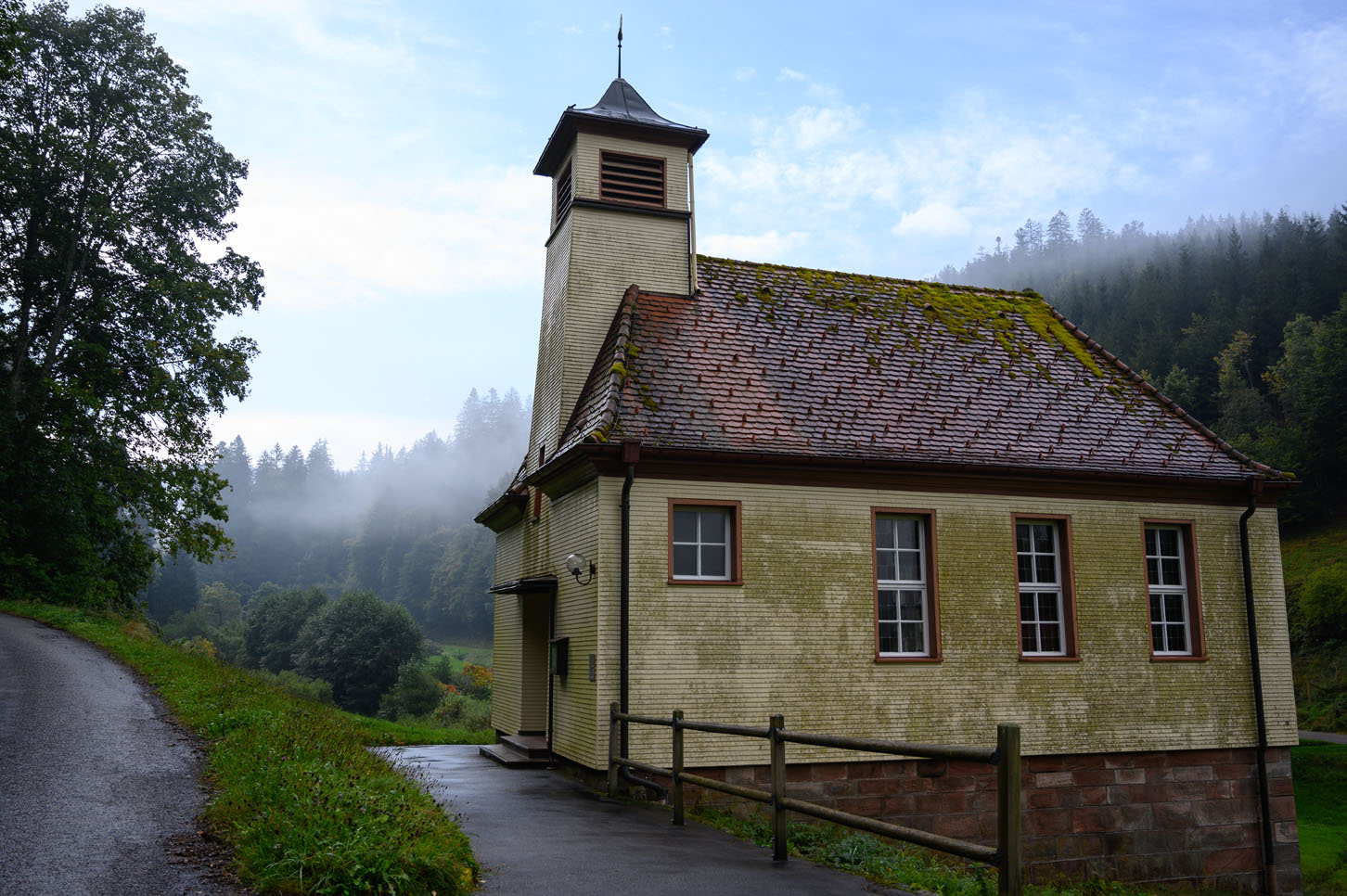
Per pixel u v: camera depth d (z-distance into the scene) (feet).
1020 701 46.47
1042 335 61.05
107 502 93.61
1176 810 48.11
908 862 28.19
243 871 19.17
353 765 28.02
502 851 25.57
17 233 92.94
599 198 54.90
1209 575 51.01
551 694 47.78
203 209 98.94
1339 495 243.60
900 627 46.09
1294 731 50.52
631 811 34.45
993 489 48.08
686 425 44.19
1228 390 311.68
